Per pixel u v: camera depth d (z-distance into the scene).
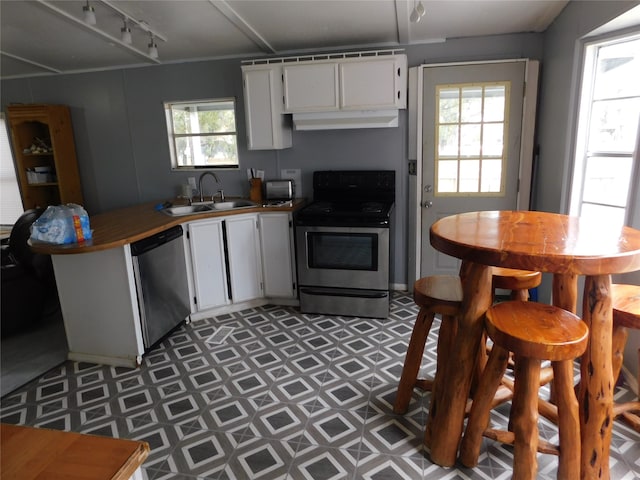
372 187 3.83
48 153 4.35
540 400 1.93
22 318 3.38
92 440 0.86
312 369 2.72
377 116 3.48
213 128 4.28
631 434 2.01
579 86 2.63
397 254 4.00
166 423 2.23
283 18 2.92
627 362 2.38
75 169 4.45
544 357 1.45
